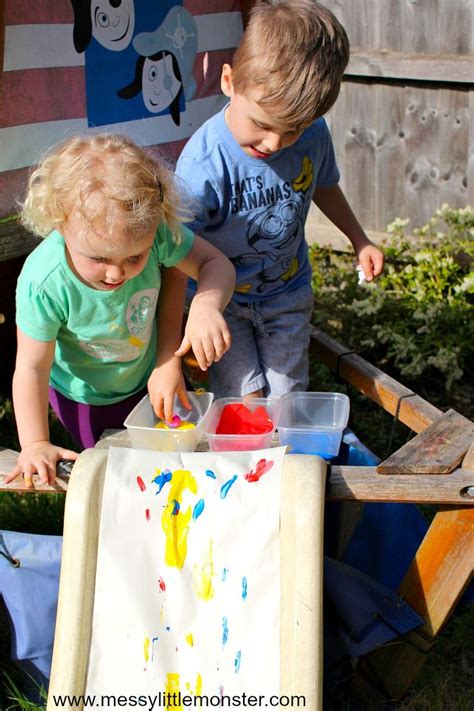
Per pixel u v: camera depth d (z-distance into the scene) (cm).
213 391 287
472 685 236
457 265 395
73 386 241
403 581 211
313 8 236
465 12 448
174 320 238
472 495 188
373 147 502
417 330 375
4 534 206
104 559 182
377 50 483
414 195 496
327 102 231
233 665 175
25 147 260
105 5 274
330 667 214
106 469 187
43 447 202
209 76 321
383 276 407
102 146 197
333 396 238
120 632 179
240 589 177
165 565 181
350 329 395
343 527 237
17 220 259
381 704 225
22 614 208
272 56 221
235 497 181
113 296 214
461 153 472
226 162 253
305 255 291
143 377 247
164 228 221
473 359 381
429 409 249
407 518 240
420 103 478
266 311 278
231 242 263
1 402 350
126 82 288
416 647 211
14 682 231
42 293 207
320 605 172
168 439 207
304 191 270
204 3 311
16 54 252
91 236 188
